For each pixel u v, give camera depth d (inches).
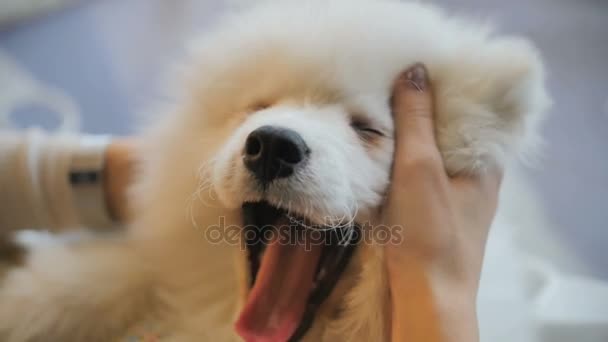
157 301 20.6
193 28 44.7
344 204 17.9
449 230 17.8
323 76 18.6
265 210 19.5
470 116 18.5
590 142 36.7
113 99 37.1
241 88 19.5
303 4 19.6
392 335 18.0
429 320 17.4
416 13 19.7
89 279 20.2
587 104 39.6
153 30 44.8
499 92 18.6
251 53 19.3
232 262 19.8
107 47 42.4
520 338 20.3
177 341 19.8
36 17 45.2
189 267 20.2
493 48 19.1
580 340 22.6
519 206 31.3
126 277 20.4
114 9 47.7
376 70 18.6
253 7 21.0
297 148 17.6
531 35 45.5
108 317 20.2
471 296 17.8
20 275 20.6
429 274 17.7
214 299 20.2
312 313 19.1
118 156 22.2
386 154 18.6
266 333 18.7
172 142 20.0
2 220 21.7
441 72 18.9
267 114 18.3
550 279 24.5
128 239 21.6
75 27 44.7
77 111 35.8
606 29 46.7
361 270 18.8
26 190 21.4
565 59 43.4
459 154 18.4
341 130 18.4
